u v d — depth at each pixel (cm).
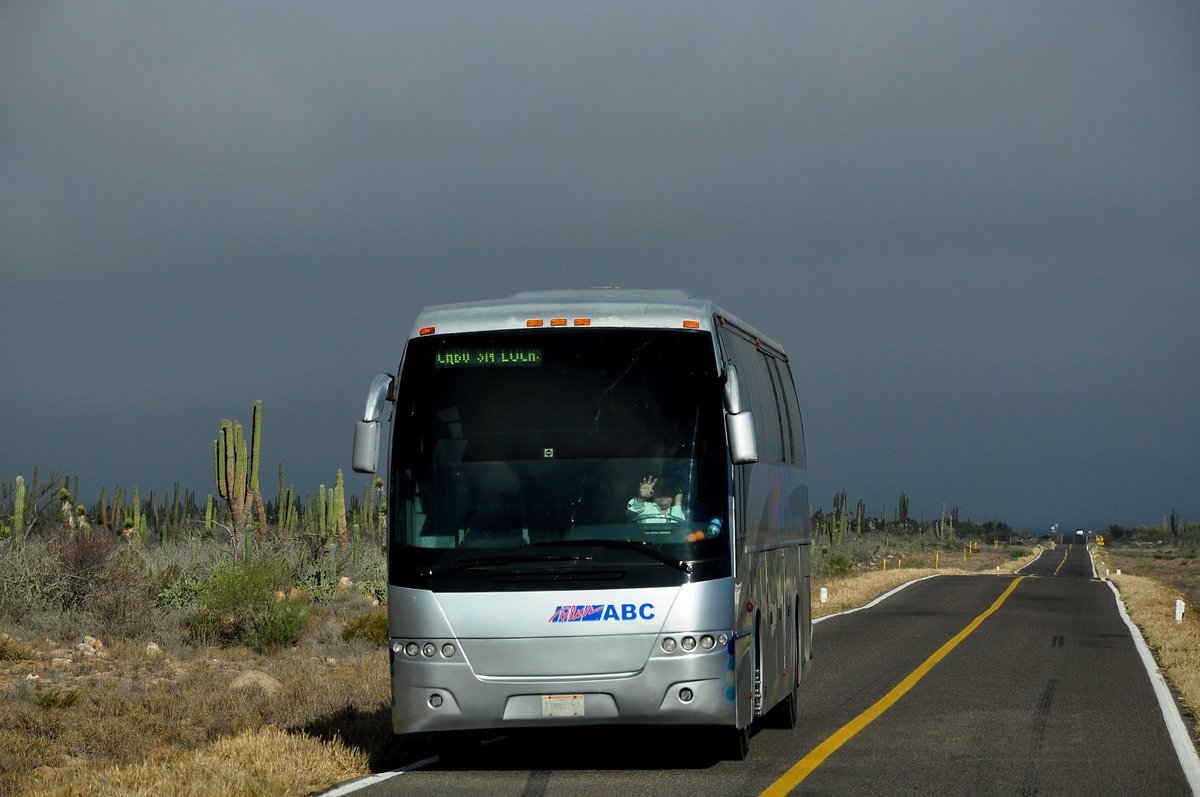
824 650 4316
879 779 1912
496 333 2012
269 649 4731
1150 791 1830
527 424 1967
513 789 1830
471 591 1909
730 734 2080
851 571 12950
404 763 2141
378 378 1973
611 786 1853
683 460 1948
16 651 4250
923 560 19488
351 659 4519
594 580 1897
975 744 2284
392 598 1950
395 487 1978
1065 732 2439
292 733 2355
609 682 1880
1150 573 16775
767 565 2314
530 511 1931
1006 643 4556
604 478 1942
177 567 6184
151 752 2644
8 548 5472
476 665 1897
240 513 6506
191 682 3691
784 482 2623
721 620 1911
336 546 7612
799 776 1938
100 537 5478
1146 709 2789
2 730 2852
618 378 1986
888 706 2870
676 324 2011
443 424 1981
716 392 1988
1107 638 4784
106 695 3381
